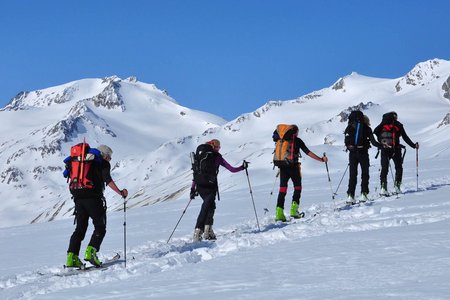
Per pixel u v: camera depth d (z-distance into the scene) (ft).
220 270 23.13
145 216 69.72
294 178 44.70
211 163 39.14
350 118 48.83
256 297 17.21
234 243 31.78
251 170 417.49
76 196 31.76
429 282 16.79
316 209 50.55
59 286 25.53
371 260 21.20
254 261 24.45
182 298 18.25
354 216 39.55
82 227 31.91
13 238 58.54
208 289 19.39
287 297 16.80
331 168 312.91
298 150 44.68
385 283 17.30
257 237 33.71
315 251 24.91
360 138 48.19
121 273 26.63
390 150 51.83
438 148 471.21
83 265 31.37
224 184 391.45
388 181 77.87
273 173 393.09
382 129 52.19
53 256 39.11
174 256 29.81
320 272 20.12
